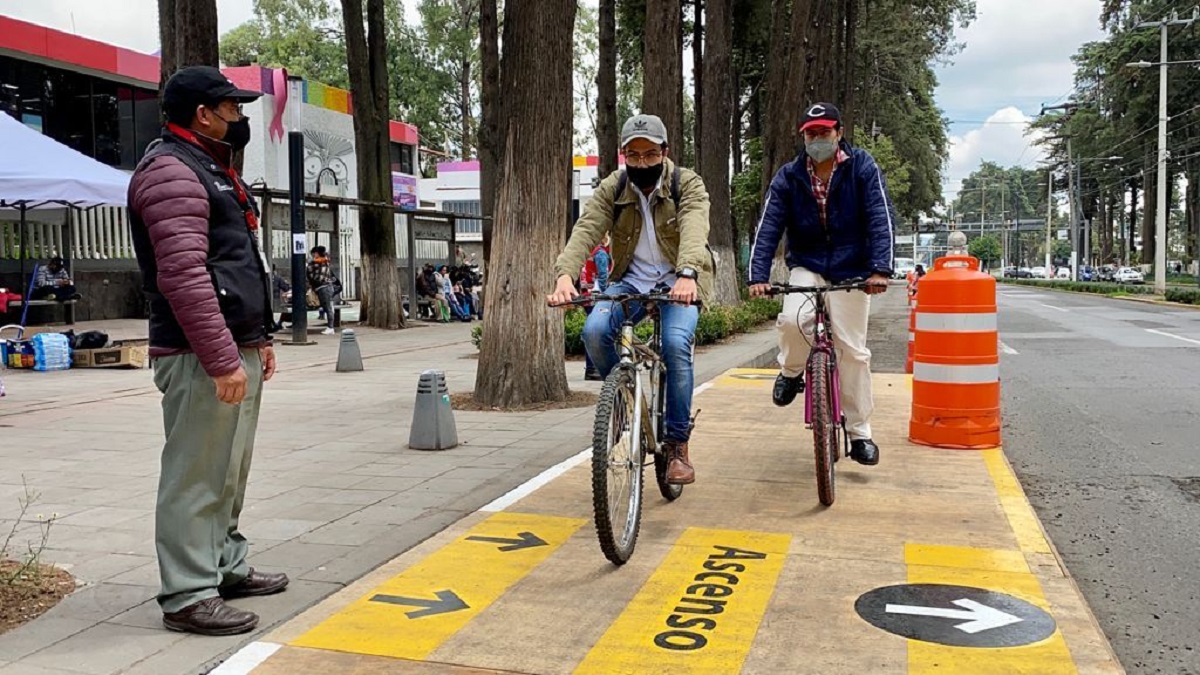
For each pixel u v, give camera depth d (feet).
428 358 46.52
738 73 112.27
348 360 40.45
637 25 92.32
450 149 181.78
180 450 11.21
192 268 10.52
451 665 10.48
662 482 16.63
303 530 15.62
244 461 12.17
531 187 28.68
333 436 24.59
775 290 17.33
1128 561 15.23
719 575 13.29
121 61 74.95
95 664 10.43
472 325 72.95
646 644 10.97
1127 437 25.20
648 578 13.20
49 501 17.83
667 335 15.80
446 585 12.98
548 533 15.38
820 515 16.33
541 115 28.35
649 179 15.35
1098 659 10.48
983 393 21.79
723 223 63.93
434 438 22.48
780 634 11.21
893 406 27.86
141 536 15.43
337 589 12.85
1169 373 38.37
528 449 22.49
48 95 70.95
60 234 65.67
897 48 129.59
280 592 12.69
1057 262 441.27
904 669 10.25
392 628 11.50
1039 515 17.88
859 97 135.74
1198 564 15.06
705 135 63.77
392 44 161.07
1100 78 192.85
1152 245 207.51
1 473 20.39
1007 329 63.82
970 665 10.34
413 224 78.33
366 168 66.59
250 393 11.87
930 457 20.89
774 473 19.54
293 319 54.49
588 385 34.14
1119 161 209.56
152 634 11.30
